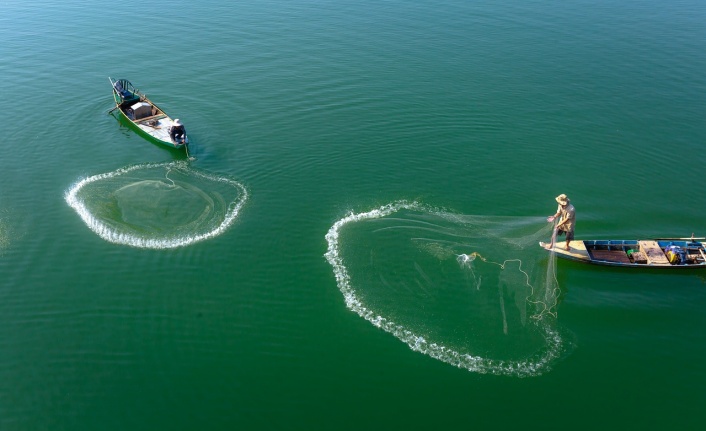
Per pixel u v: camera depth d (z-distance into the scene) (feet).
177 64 245.45
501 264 136.26
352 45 265.34
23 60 247.70
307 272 135.23
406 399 106.22
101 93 221.87
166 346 116.78
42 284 131.75
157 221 151.43
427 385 108.78
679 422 101.91
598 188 166.81
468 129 197.36
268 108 210.59
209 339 118.21
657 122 201.36
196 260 138.72
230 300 127.75
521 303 126.00
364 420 102.47
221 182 168.66
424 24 291.79
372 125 199.41
